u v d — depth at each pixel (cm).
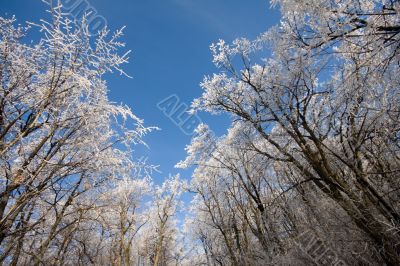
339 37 482
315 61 606
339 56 596
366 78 502
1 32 452
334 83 653
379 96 522
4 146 430
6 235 435
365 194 610
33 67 471
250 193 993
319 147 648
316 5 484
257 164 838
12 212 417
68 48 463
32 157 453
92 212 666
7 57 455
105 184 594
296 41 592
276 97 709
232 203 1383
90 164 508
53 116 455
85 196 643
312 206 743
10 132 473
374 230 569
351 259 638
